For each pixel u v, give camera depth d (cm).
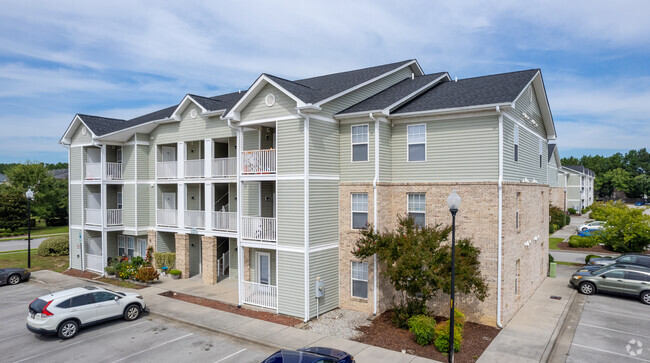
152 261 2509
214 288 2131
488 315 1543
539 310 1736
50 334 1444
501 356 1263
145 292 2067
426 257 1342
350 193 1767
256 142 2011
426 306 1608
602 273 2020
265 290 1772
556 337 1436
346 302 1773
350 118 1764
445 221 1642
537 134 2123
